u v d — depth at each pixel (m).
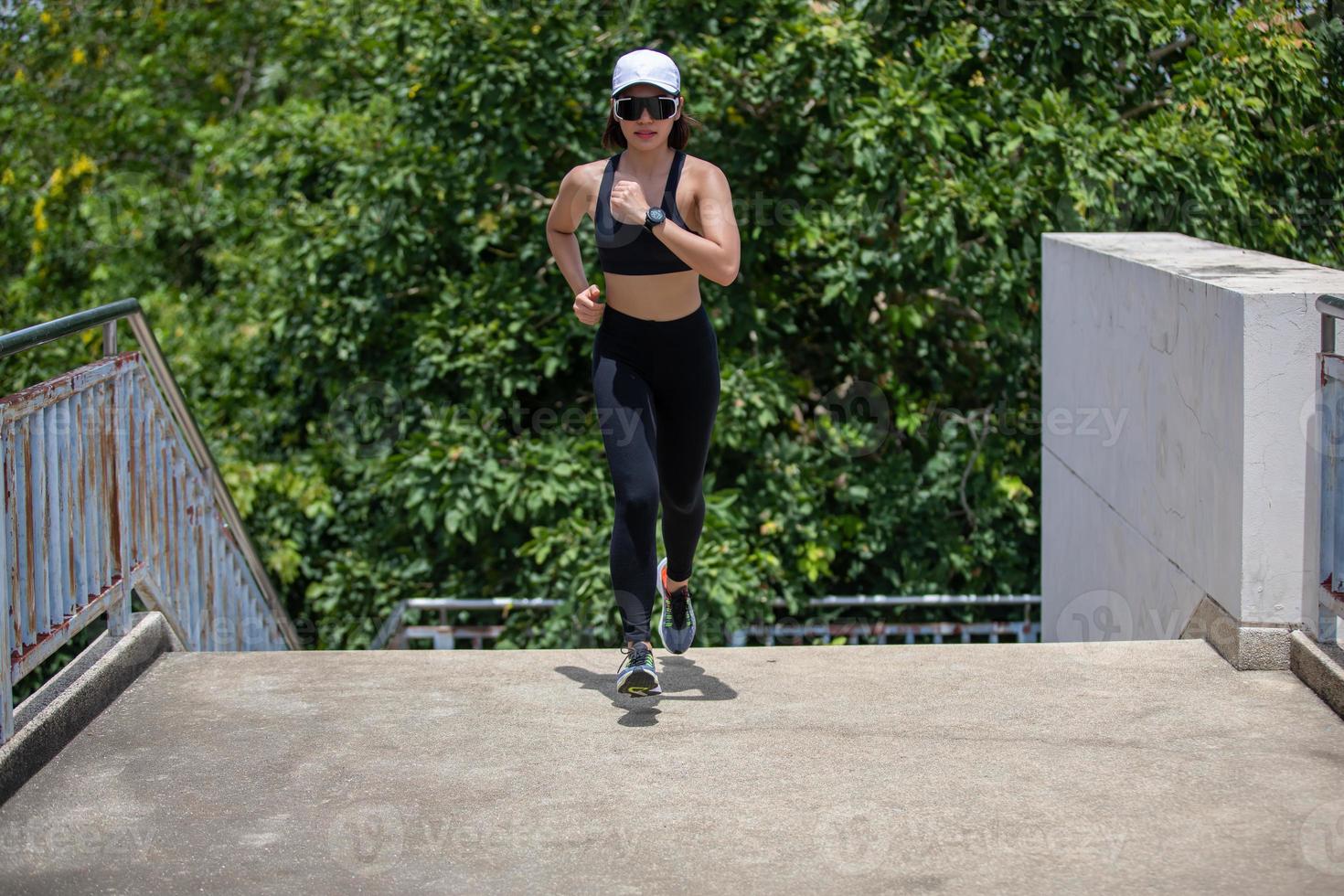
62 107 14.38
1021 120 8.84
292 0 12.49
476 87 8.95
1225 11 8.64
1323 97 7.68
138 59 14.59
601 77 9.12
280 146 10.91
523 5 8.99
